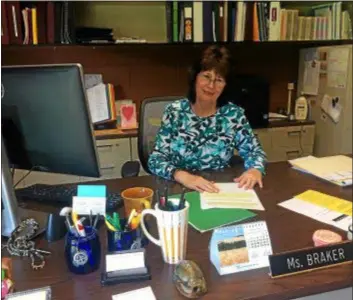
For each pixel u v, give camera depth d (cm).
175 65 321
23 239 104
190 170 177
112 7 298
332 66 304
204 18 291
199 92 178
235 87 290
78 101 109
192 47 320
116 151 281
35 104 113
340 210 125
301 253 92
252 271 91
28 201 136
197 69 178
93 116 290
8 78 113
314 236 101
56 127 114
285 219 119
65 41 270
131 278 87
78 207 110
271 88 348
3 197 102
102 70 306
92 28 277
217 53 177
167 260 94
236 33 299
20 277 90
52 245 104
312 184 152
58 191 142
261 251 93
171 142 182
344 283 89
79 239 90
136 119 302
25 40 261
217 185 149
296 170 170
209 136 183
